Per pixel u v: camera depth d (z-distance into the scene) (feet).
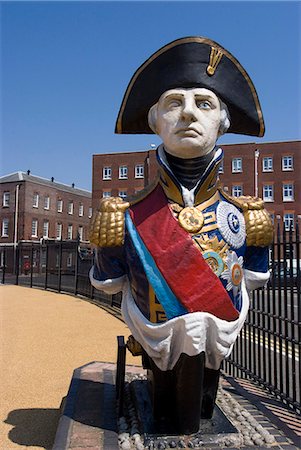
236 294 9.09
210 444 8.70
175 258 8.64
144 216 9.22
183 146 8.86
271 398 13.14
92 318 32.22
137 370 15.28
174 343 8.52
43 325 29.22
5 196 115.14
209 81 9.08
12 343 23.59
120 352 10.93
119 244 9.20
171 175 9.21
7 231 113.29
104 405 11.04
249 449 8.70
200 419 9.55
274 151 97.45
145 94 9.60
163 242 8.78
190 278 8.55
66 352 21.54
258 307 15.72
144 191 9.75
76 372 14.34
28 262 106.32
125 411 10.49
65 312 35.29
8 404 14.19
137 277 8.88
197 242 8.80
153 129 9.90
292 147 96.63
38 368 18.67
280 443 9.10
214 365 9.00
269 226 9.82
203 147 8.98
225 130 9.75
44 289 56.70
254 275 9.85
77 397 11.66
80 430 9.44
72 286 54.08
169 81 9.05
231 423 9.59
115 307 37.35
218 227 9.04
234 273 9.02
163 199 9.31
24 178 117.60
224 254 8.95
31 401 14.48
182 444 8.59
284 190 96.27
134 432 9.14
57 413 13.33
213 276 8.63
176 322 8.30
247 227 9.70
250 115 9.86
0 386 16.11
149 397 10.50
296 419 10.96
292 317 13.24
